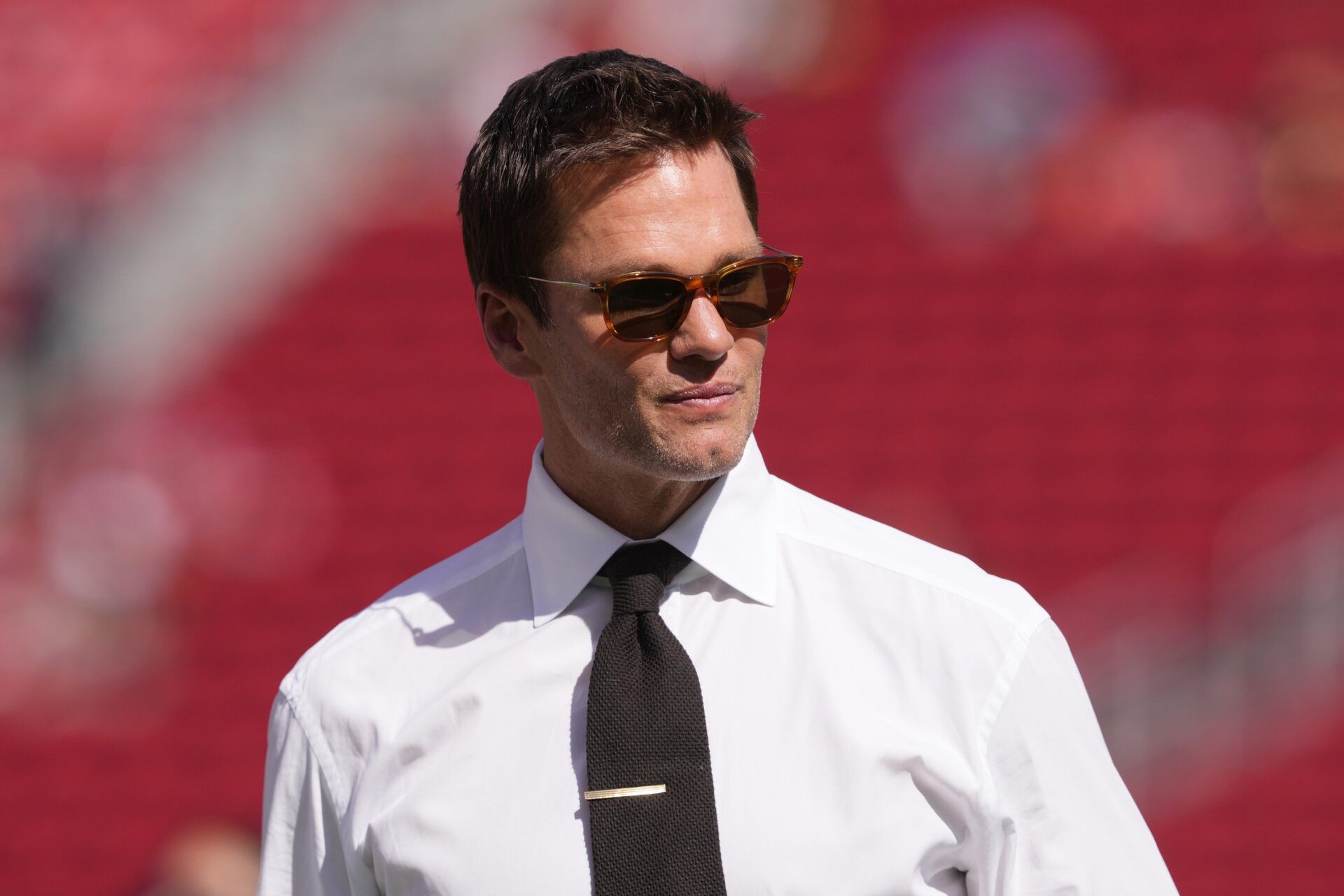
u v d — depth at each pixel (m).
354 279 21.81
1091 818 4.51
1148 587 19.36
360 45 22.23
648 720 4.42
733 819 4.38
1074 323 20.98
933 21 21.94
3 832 18.44
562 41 22.00
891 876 4.30
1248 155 20.98
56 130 21.80
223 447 20.89
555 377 4.74
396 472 21.12
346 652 5.09
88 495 20.33
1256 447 20.19
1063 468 20.45
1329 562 19.02
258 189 21.97
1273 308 20.64
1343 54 21.17
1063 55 21.58
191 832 18.59
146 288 21.41
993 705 4.48
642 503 4.77
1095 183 21.20
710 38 22.00
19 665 19.25
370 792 4.81
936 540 20.28
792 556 4.87
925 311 21.27
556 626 4.86
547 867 4.46
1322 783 17.17
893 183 21.81
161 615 19.89
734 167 4.72
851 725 4.47
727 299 4.48
